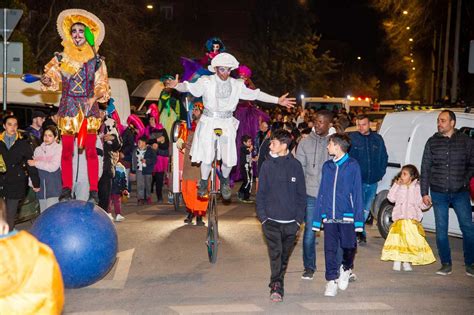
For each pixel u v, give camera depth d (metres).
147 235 13.18
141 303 8.64
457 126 12.30
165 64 45.69
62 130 9.83
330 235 8.98
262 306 8.53
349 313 8.27
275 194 8.71
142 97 29.70
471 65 14.26
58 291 4.68
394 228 10.62
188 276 10.06
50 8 32.25
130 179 19.92
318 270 10.55
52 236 8.77
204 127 10.20
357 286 9.60
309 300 8.84
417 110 13.67
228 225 14.55
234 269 10.52
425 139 12.93
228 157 10.30
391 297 9.04
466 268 10.35
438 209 10.30
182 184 14.27
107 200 13.52
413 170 10.71
